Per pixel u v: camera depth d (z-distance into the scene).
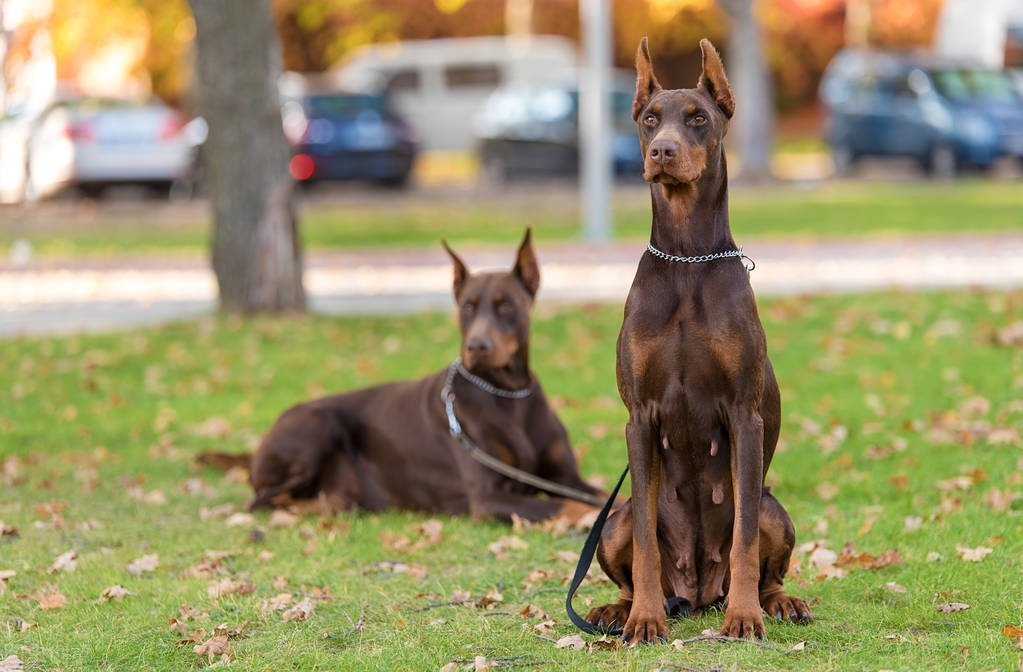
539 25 49.41
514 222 23.67
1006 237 19.59
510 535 7.43
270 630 5.80
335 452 8.27
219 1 13.47
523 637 5.57
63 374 12.00
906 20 50.16
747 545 5.22
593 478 8.40
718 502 5.46
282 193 14.06
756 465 5.20
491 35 48.09
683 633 5.43
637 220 23.84
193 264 19.38
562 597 6.22
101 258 20.22
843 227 21.33
